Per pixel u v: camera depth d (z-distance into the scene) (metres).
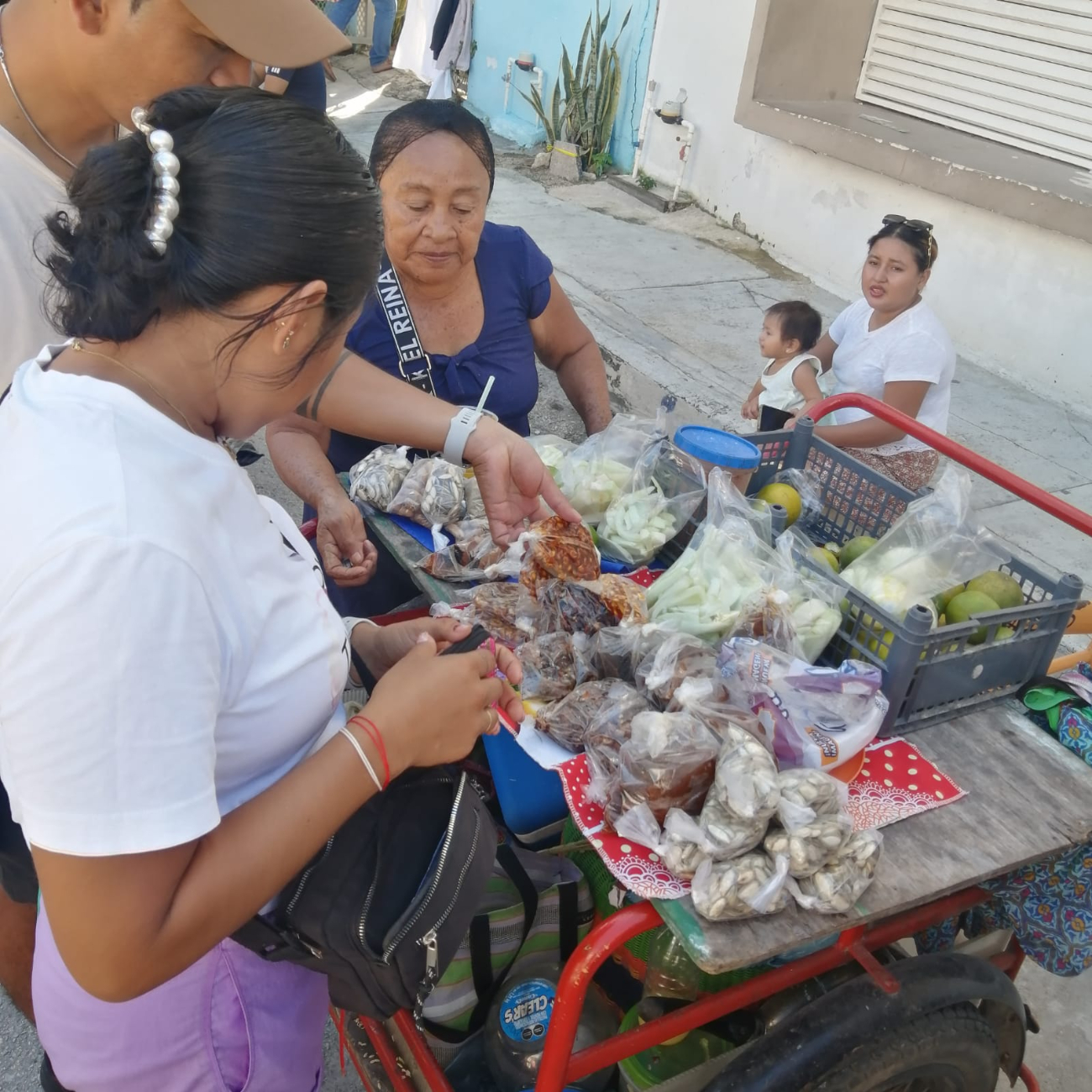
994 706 1.63
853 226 5.96
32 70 1.47
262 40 1.28
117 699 0.82
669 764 1.27
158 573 0.85
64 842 0.84
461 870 1.22
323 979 1.34
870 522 2.04
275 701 1.06
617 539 1.90
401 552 1.94
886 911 1.25
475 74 9.72
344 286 0.95
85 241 0.92
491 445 1.69
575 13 7.98
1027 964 2.45
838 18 6.20
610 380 5.18
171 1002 1.20
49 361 1.03
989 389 5.13
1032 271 5.03
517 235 2.50
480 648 1.49
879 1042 1.42
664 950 1.67
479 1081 1.70
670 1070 1.64
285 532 1.23
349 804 1.04
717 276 6.23
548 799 1.77
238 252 0.88
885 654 1.54
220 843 0.95
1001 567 1.77
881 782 1.45
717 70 6.75
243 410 1.02
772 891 1.18
